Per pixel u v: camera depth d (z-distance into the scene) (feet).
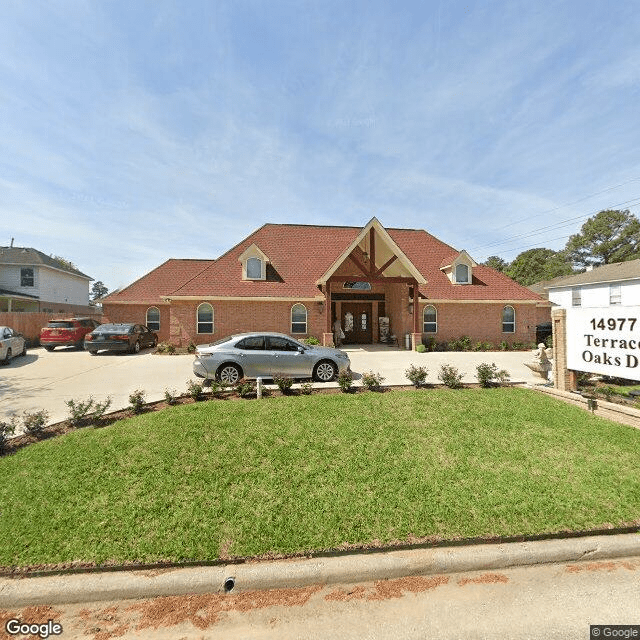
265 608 9.15
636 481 14.65
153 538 11.05
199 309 57.57
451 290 64.90
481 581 10.10
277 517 12.14
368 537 11.25
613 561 10.94
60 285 114.01
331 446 17.38
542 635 8.36
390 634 8.38
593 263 158.61
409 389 27.89
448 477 14.84
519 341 64.75
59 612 9.07
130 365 43.24
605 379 29.78
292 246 68.64
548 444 18.03
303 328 59.57
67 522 11.73
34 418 19.02
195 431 18.66
